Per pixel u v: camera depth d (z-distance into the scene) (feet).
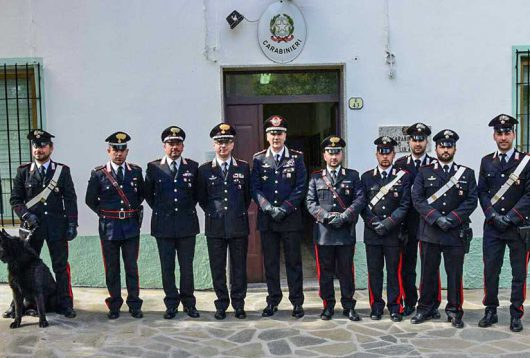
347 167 18.62
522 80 18.98
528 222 14.33
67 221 15.80
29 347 13.35
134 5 18.40
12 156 18.94
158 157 18.60
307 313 16.11
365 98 18.62
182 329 14.73
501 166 14.66
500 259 14.78
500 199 14.58
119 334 14.30
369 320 15.42
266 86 19.17
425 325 14.96
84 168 18.54
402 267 15.87
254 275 19.34
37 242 15.57
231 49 18.48
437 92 18.67
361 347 13.38
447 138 14.61
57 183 15.58
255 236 19.30
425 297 15.20
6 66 18.42
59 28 18.40
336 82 19.20
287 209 15.14
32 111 18.76
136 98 18.53
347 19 18.54
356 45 18.56
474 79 18.66
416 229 15.62
